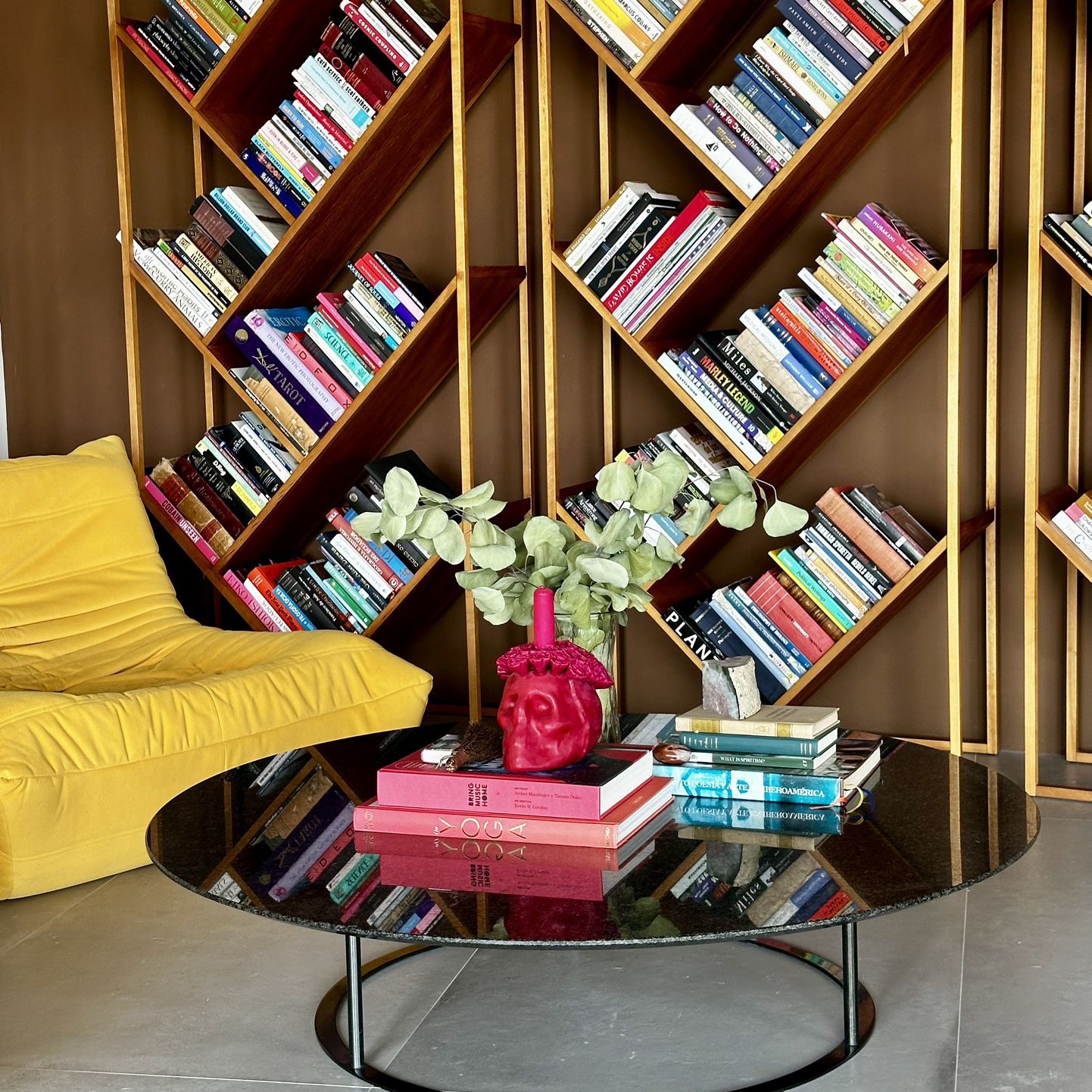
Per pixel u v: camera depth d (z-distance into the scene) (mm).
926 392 2975
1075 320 2805
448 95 3104
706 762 1710
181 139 3488
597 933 1292
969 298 2916
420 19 2938
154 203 3535
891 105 2875
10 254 3654
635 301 2830
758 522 3111
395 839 1594
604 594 1741
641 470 1714
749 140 2701
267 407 3141
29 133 3596
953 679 2635
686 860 1482
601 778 1568
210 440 3205
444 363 3291
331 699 2578
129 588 2930
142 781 2293
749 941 2031
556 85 3176
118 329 3609
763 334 2754
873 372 2855
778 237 3023
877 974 1902
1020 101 2844
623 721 2055
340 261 3387
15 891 2186
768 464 2770
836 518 2771
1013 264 2887
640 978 1910
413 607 3184
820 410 2730
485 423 3346
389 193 3289
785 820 1611
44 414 3699
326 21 3152
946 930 2051
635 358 3193
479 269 2971
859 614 2754
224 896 1430
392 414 3297
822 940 2031
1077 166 2779
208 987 1914
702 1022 1768
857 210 2994
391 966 1971
